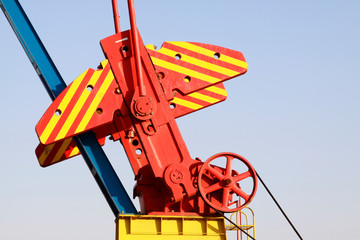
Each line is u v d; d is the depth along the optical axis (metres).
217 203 10.58
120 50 10.61
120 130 11.62
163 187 10.67
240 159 10.56
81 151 11.13
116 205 10.59
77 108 10.36
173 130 10.61
